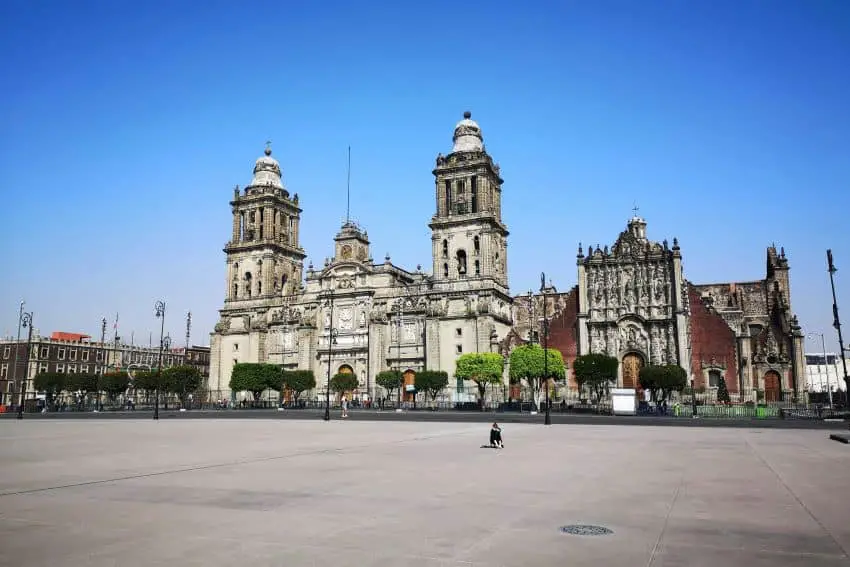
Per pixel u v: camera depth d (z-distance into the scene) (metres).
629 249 110.38
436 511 19.42
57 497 21.91
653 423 67.81
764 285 119.88
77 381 127.56
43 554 14.61
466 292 117.62
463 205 123.50
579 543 15.64
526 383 110.56
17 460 32.75
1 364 165.38
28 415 94.38
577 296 112.00
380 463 31.44
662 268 108.00
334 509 19.73
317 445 41.44
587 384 103.50
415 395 118.06
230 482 25.17
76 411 110.50
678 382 89.94
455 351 116.19
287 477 26.56
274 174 147.25
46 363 164.25
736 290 120.81
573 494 22.38
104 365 178.25
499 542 15.71
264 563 13.91
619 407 85.88
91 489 23.52
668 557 14.42
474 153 123.38
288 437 48.34
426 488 23.67
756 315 117.81
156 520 18.17
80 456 34.66
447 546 15.34
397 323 122.62
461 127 126.31
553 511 19.42
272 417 84.62
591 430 56.50
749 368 102.06
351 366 126.50
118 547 15.23
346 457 34.19
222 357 138.25
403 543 15.61
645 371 91.06
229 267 142.25
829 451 36.72
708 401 101.69
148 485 24.44
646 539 16.02
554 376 95.06
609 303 110.19
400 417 82.38
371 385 121.75
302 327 129.50
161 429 58.34
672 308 105.81
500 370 100.56
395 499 21.44
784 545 15.46
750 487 23.78
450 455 35.22
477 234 119.88
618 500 21.22
